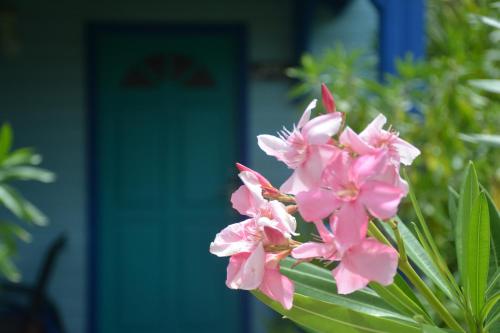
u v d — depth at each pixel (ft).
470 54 13.61
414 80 13.55
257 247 3.84
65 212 20.75
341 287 3.75
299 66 19.93
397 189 3.55
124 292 21.18
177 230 21.22
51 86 20.67
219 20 20.84
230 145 21.04
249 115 20.80
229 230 4.06
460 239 4.34
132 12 20.76
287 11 20.72
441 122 12.89
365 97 13.93
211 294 21.36
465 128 12.90
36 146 20.62
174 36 20.94
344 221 3.57
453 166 12.57
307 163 3.74
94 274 20.92
